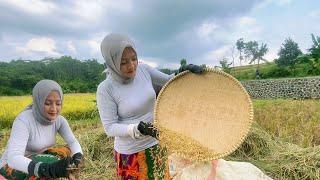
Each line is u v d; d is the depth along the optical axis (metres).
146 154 1.29
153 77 1.38
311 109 4.88
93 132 2.59
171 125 1.35
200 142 1.34
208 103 1.37
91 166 2.19
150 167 1.29
